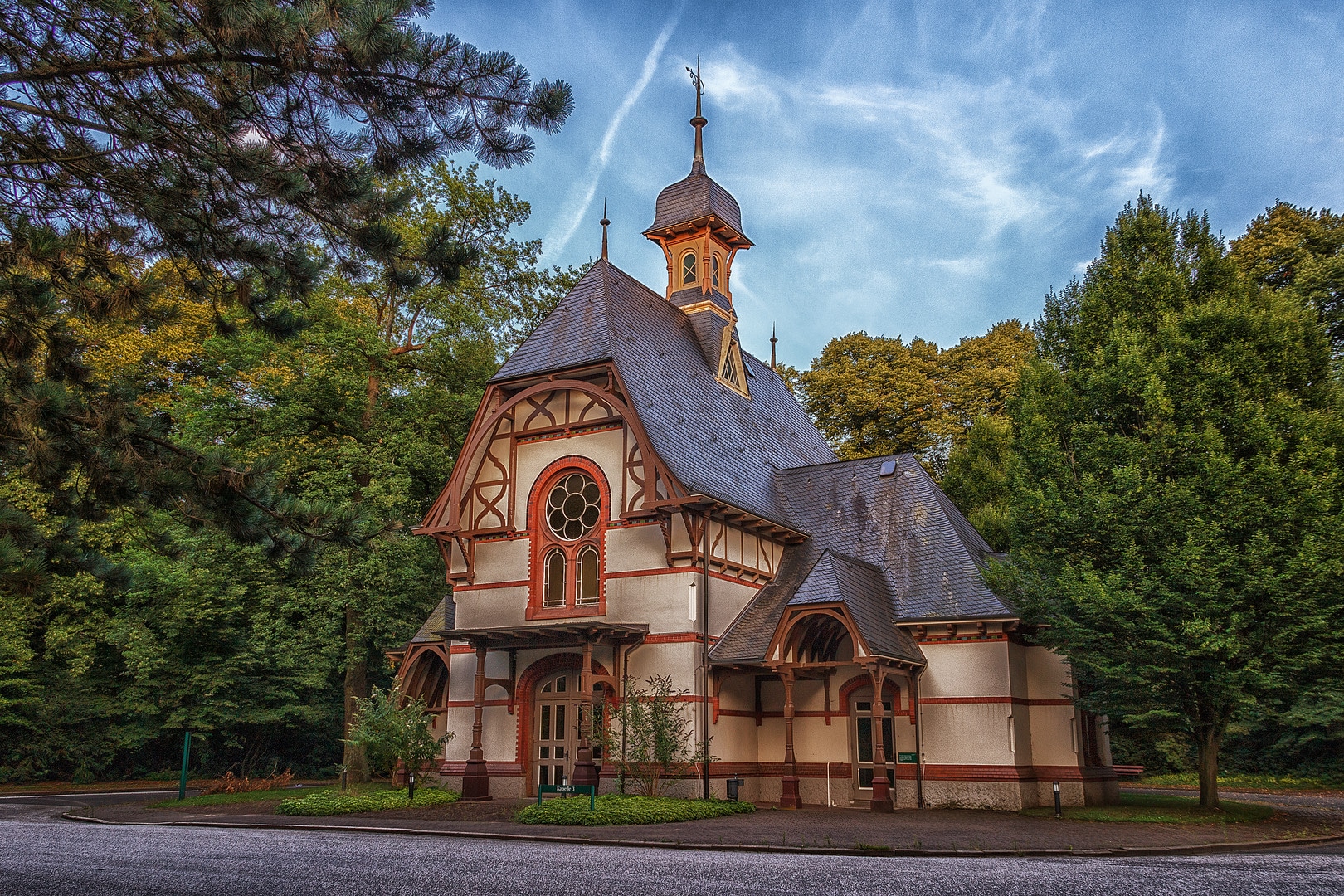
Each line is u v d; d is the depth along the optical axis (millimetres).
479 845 14469
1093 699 21219
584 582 23984
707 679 22328
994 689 23047
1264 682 18047
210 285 9797
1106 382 20625
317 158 8484
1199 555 18281
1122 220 23312
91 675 33531
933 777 23172
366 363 30250
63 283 9539
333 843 14805
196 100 8141
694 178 31406
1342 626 18797
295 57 7559
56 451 9516
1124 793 28703
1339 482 19125
